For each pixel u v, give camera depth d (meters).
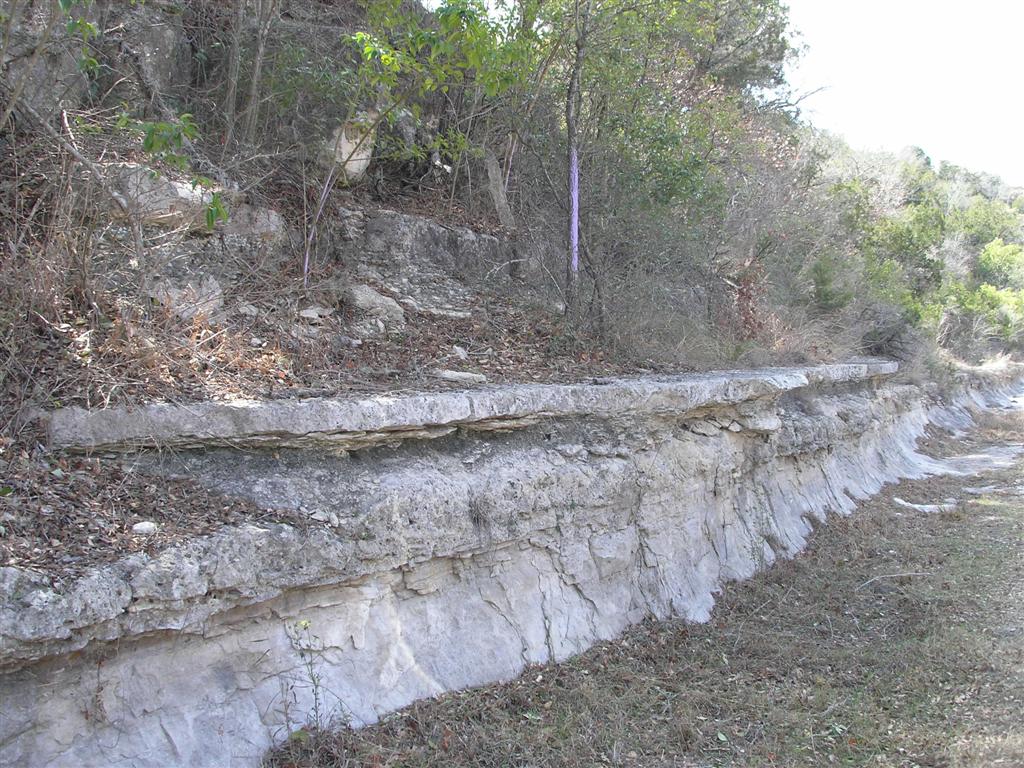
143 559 4.11
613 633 6.93
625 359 9.67
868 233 25.52
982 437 23.08
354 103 8.27
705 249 13.50
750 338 14.42
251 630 4.66
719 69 19.33
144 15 8.08
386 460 5.79
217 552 4.37
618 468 7.35
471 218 10.52
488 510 6.05
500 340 8.79
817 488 12.24
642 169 11.37
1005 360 37.06
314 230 8.02
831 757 5.12
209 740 4.28
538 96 10.80
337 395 5.89
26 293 5.14
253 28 8.89
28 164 6.18
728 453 9.14
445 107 10.95
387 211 9.34
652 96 11.91
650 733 5.41
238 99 8.77
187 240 7.03
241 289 7.21
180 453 4.94
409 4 8.64
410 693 5.30
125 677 4.09
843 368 14.40
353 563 5.06
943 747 5.12
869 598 8.52
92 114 6.48
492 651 5.95
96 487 4.48
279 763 4.44
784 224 17.14
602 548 7.12
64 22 6.81
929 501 14.45
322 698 4.83
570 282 9.77
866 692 6.16
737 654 6.93
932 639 7.08
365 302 8.05
